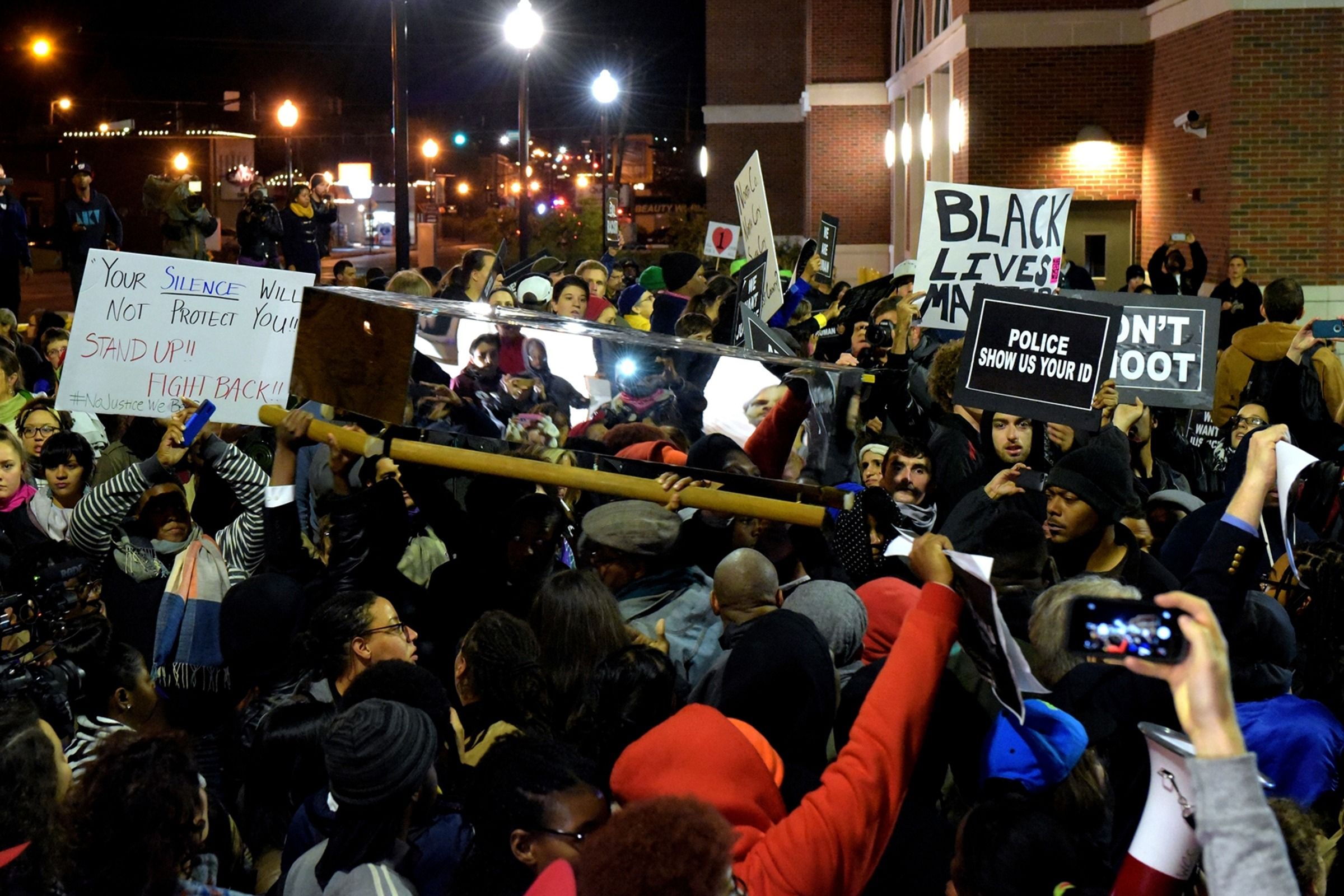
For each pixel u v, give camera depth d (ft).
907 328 28.84
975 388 18.80
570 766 9.50
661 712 12.08
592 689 12.13
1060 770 10.31
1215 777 5.93
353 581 15.70
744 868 8.39
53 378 34.04
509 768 9.34
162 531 16.83
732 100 128.26
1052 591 11.66
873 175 110.63
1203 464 26.37
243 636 13.80
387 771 9.69
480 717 12.94
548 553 15.96
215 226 67.31
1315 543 13.33
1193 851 7.12
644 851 6.57
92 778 8.70
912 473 18.49
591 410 15.76
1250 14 53.78
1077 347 18.24
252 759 12.23
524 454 15.42
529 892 6.86
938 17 79.41
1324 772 11.78
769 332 27.55
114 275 16.17
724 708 12.26
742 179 36.78
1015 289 18.56
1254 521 10.50
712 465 15.23
